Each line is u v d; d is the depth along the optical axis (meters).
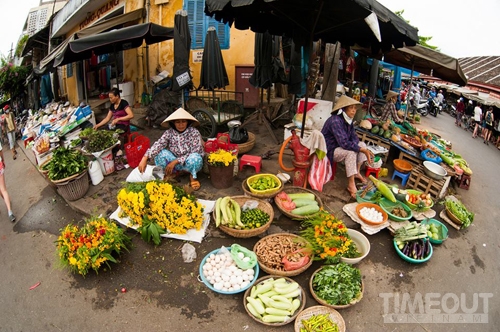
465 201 5.16
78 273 3.23
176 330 2.60
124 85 8.55
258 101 7.95
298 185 4.28
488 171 7.34
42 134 6.36
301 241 3.26
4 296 3.09
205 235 3.55
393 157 5.75
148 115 7.02
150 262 3.28
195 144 4.25
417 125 12.58
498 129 10.70
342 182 4.70
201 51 8.37
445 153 5.73
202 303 2.84
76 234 3.21
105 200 4.19
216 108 6.86
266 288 2.75
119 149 5.23
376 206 3.88
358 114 6.24
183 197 3.47
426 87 21.50
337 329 2.52
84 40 5.22
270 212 3.58
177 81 5.64
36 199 4.91
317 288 2.86
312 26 3.72
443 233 3.86
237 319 2.69
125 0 8.77
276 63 6.36
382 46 5.02
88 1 8.74
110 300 2.90
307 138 3.97
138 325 2.66
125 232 3.67
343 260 3.12
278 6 3.79
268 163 5.20
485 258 3.75
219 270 2.97
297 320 2.55
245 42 8.16
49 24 12.91
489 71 19.11
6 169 7.31
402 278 3.24
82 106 6.43
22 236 4.03
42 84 12.31
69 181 4.03
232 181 4.47
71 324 2.71
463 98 15.99
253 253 3.06
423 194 4.18
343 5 3.23
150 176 4.18
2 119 9.55
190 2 8.17
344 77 10.94
